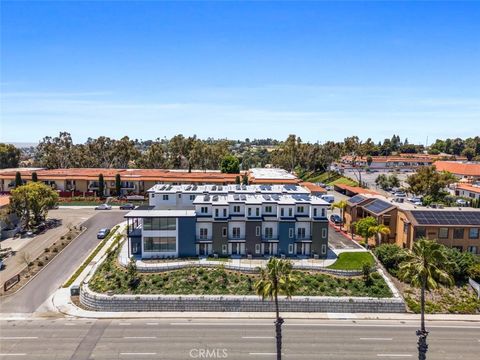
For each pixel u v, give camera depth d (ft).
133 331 153.99
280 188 270.26
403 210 229.45
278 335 121.19
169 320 164.55
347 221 286.46
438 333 157.17
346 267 198.29
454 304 181.37
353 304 174.60
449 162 545.44
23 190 268.00
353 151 620.08
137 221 251.39
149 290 179.42
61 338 147.43
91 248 240.32
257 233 213.05
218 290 180.55
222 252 213.25
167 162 523.70
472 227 215.51
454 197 367.66
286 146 594.65
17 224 279.69
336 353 140.05
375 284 186.39
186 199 249.96
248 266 195.42
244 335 152.15
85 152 525.75
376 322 165.89
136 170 418.51
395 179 434.71
